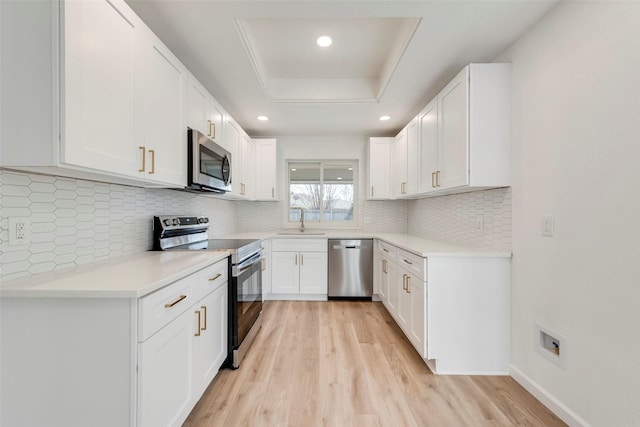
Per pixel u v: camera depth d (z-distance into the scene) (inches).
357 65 100.5
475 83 74.7
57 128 38.2
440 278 77.7
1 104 38.5
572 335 57.4
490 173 74.9
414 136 114.8
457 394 68.4
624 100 47.6
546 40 63.3
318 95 110.7
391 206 162.4
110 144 47.2
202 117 83.8
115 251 67.6
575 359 56.7
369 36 83.4
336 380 73.5
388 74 92.3
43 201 50.0
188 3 59.5
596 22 52.2
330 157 162.4
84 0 41.6
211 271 67.2
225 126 104.1
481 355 77.6
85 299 40.4
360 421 59.2
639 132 45.5
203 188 83.9
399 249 101.5
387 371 78.0
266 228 163.0
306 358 84.4
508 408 63.4
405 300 94.1
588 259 54.1
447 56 79.6
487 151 74.8
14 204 45.3
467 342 77.7
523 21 65.2
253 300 96.8
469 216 94.8
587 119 54.1
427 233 130.3
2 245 43.8
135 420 40.4
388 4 59.5
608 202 50.3
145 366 41.7
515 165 73.2
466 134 74.8
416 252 82.4
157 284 44.0
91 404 40.5
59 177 52.9
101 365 40.5
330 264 139.6
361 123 137.6
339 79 110.7
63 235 53.9
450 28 67.6
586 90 54.3
